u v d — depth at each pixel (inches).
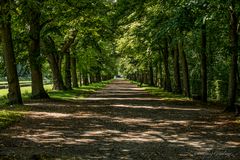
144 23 1201.4
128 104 1112.8
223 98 1299.2
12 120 695.7
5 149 458.6
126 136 557.0
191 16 667.4
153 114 839.7
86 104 1106.1
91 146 482.0
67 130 610.5
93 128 633.0
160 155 431.5
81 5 1221.7
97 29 1397.6
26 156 418.9
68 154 434.0
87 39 1637.6
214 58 1533.0
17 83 1024.2
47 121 714.8
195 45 1256.8
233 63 849.5
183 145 488.7
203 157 421.4
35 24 1218.0
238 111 776.3
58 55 1792.6
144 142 510.3
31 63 1238.9
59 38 1694.1
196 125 661.3
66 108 965.8
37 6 802.2
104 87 2652.6
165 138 538.9
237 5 714.8
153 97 1450.5
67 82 1958.7
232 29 847.7
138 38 1425.9
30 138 536.4
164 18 1067.3
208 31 1069.8
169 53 1854.1
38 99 1230.3
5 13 805.2
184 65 1397.6
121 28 1550.2
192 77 1801.2
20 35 1219.9
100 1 1275.8
